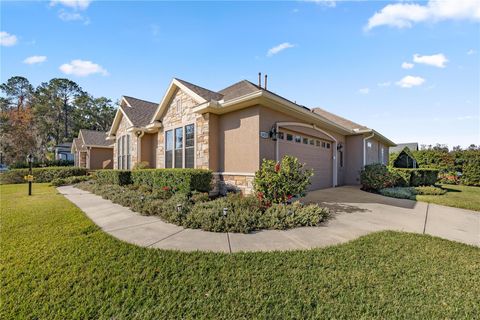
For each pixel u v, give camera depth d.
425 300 2.43
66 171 17.45
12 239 4.07
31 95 40.44
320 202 7.73
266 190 6.32
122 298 2.47
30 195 9.38
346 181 13.88
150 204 6.18
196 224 4.80
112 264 3.16
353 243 3.96
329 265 3.15
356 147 13.58
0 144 29.11
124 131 14.56
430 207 7.19
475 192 10.77
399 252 3.60
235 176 8.13
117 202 7.46
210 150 8.58
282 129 8.56
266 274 2.91
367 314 2.21
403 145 34.12
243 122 7.95
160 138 11.80
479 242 4.18
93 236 4.21
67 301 2.44
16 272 2.97
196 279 2.80
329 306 2.33
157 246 3.78
